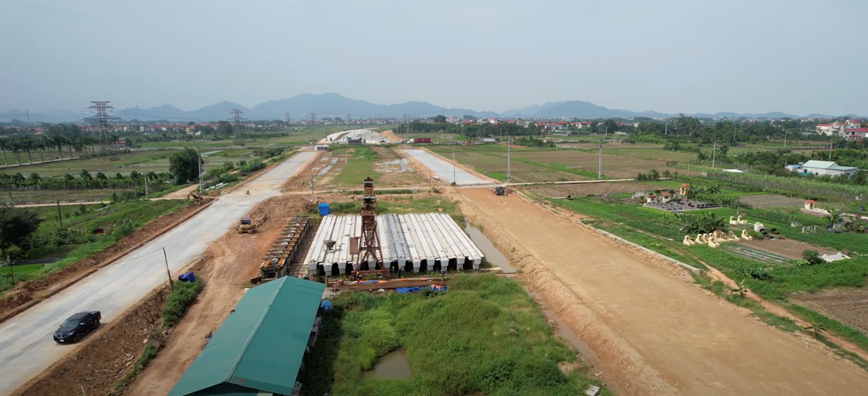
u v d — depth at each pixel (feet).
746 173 266.98
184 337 84.02
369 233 117.50
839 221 148.36
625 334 81.05
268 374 60.54
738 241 134.21
